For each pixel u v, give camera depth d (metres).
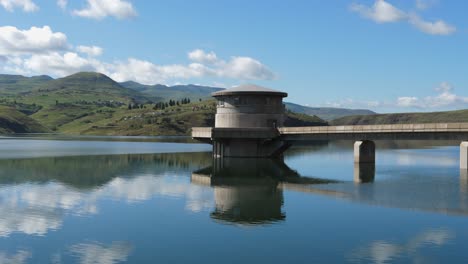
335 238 32.31
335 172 70.75
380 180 61.03
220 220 37.44
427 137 70.12
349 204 43.62
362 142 83.62
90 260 27.91
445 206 42.41
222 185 56.59
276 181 60.50
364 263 27.47
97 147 149.50
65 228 34.78
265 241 31.69
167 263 27.41
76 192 50.34
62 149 133.75
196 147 157.00
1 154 108.69
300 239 32.09
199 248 30.19
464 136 66.50
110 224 36.09
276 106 94.25
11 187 53.62
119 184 56.84
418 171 71.50
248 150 93.31
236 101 93.75
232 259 28.11
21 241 31.52
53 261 27.69
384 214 39.28
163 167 78.69
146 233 33.53
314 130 84.19
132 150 132.88
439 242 31.28
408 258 28.23
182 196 48.34
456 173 68.75
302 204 43.78
